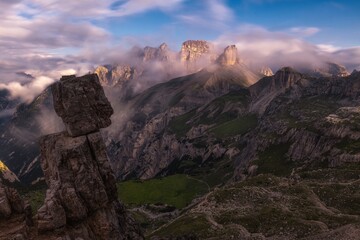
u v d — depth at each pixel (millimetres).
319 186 195625
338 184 197125
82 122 79312
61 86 80688
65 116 79875
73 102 79438
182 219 169875
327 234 126312
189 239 125562
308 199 175250
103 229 73750
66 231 69812
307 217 148875
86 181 74625
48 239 66562
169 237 122688
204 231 144750
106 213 76188
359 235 120812
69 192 71875
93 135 79062
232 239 132375
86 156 76500
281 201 173750
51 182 75438
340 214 151000
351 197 176500
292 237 131125
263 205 170125
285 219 146125
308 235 130750
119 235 76062
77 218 72562
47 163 82375
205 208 178250
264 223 148125
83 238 70312
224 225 149625
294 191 188250
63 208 70500
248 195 185125
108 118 82625
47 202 69938
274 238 132750
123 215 84375
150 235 169375
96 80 83000
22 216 72000
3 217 71250
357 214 158875
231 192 190375
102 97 82562
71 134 78688
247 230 143250
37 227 69438
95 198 75125
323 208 162375
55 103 81438
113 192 79688
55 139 79750
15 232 66562
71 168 74875
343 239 120125
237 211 163500
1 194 72625
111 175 79000
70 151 74938
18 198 74000
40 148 83125
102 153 78938
